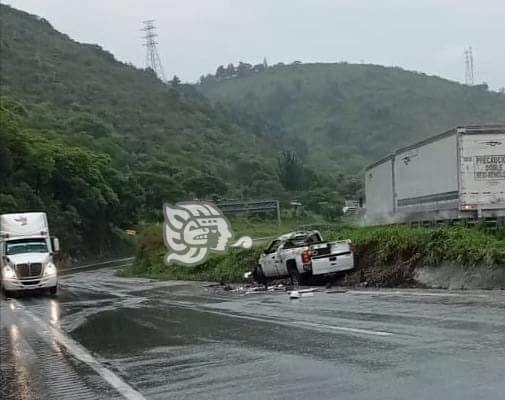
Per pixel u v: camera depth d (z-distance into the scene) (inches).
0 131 2945.4
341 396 271.7
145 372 366.3
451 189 1058.7
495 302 537.3
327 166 6363.2
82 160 3405.5
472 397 251.1
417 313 510.3
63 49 6476.4
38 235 1229.1
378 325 461.7
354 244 972.6
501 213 1023.6
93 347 478.9
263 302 744.3
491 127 1024.9
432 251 797.2
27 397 324.2
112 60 6953.7
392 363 325.1
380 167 1457.9
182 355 412.5
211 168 4645.7
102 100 5620.1
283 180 4734.3
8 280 1147.3
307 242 1011.9
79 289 1337.4
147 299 941.2
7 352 484.4
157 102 6067.9
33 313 812.6
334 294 772.6
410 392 266.8
